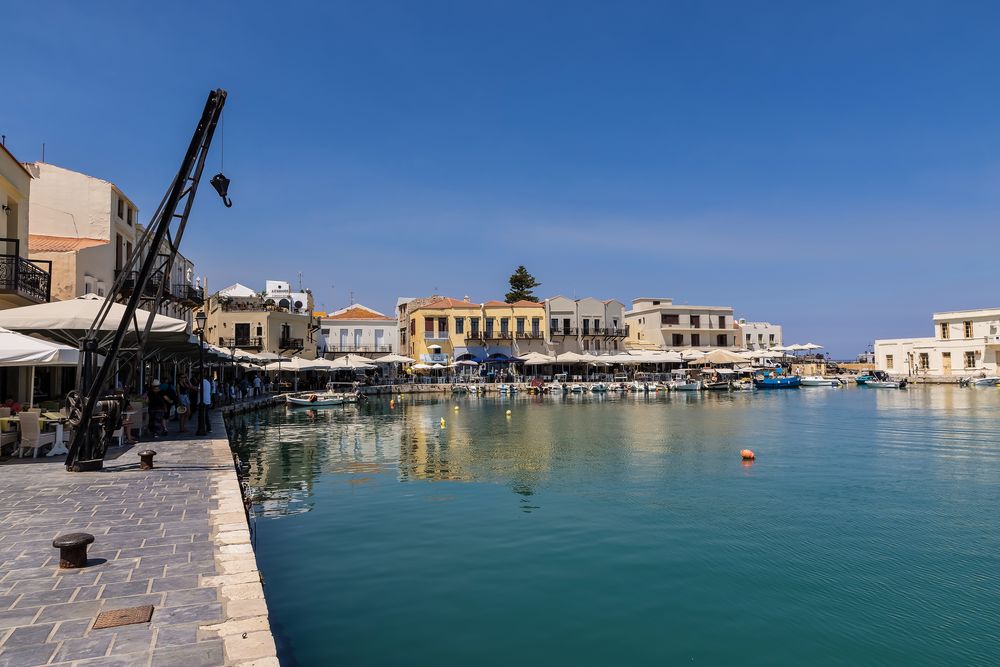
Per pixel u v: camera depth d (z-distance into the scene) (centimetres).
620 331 8631
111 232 3284
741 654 686
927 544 1077
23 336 1336
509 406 5009
